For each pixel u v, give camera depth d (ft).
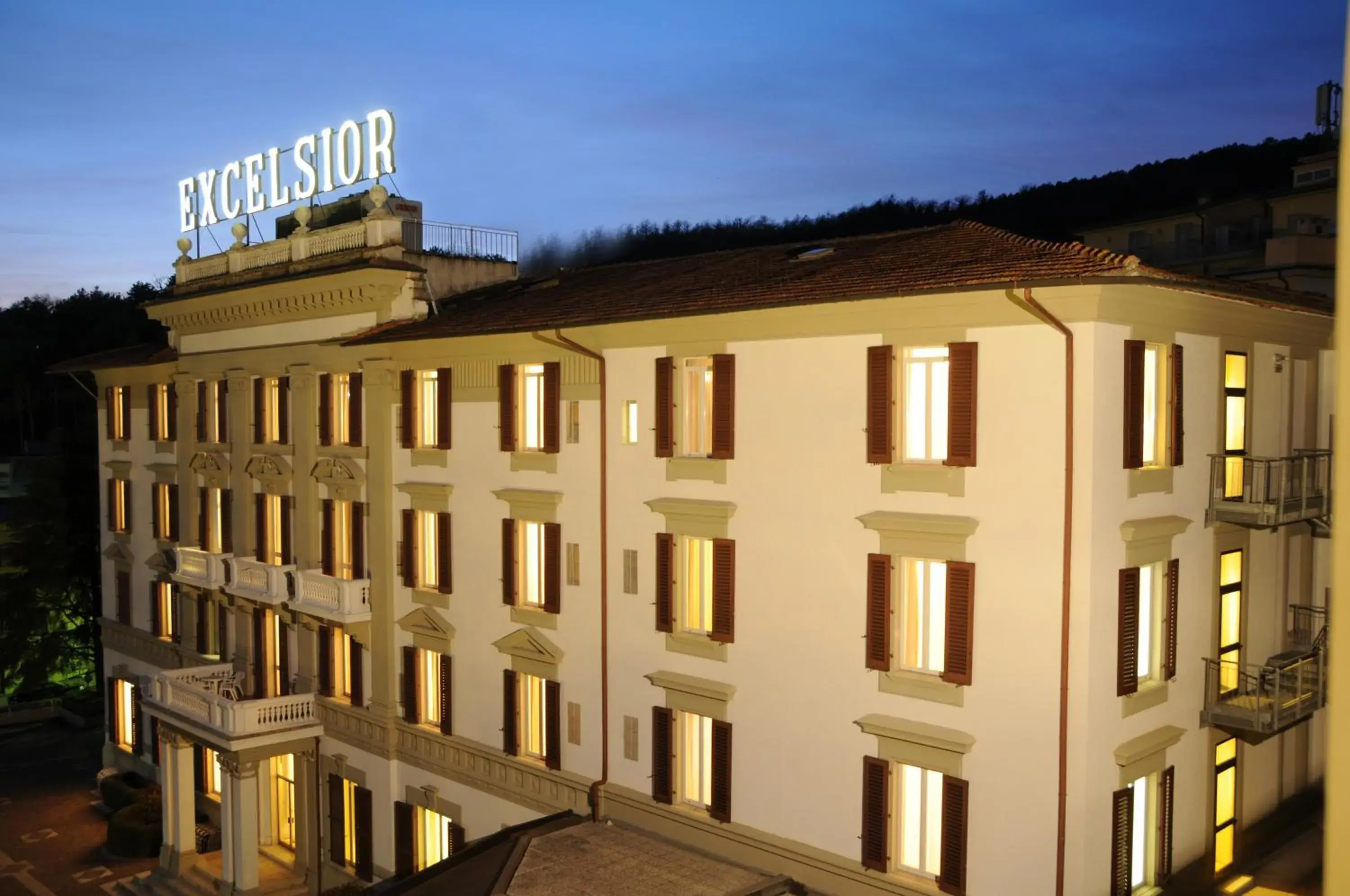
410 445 101.24
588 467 86.22
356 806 107.55
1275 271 117.08
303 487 112.68
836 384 69.77
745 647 75.20
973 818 63.93
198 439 130.62
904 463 67.10
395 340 98.84
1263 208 157.48
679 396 79.25
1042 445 61.05
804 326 71.00
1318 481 81.25
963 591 63.82
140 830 121.90
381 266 102.22
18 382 293.84
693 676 78.54
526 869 74.74
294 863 113.70
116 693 149.69
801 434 71.77
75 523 185.78
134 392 144.66
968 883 64.23
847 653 69.62
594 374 85.40
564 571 88.53
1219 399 71.56
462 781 97.50
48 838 127.95
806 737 71.82
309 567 112.37
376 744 104.78
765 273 83.25
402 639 103.30
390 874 104.06
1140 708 64.34
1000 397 62.59
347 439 109.40
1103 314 59.31
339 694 110.93
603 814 84.79
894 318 66.23
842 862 69.72
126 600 147.33
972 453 63.31
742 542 75.25
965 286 60.70
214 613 129.80
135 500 145.28
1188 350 68.59
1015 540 62.18
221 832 116.16
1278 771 81.30
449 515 98.22
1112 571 61.46
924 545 65.82
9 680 181.06
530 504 90.38
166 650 137.49
